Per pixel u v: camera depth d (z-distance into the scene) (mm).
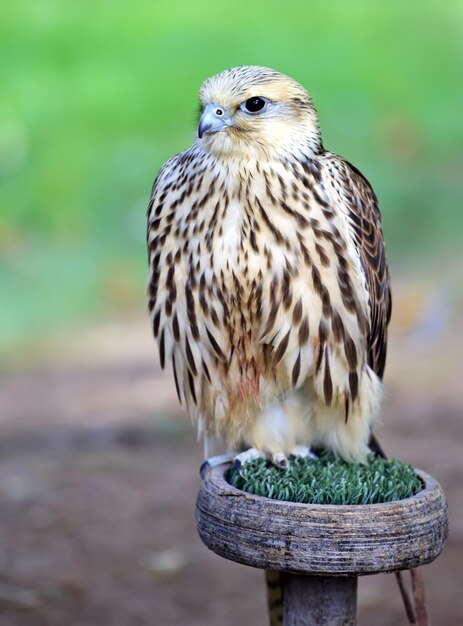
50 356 12672
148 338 13297
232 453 5402
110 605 6898
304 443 5367
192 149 5195
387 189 18484
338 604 4465
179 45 22719
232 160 5004
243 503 4289
